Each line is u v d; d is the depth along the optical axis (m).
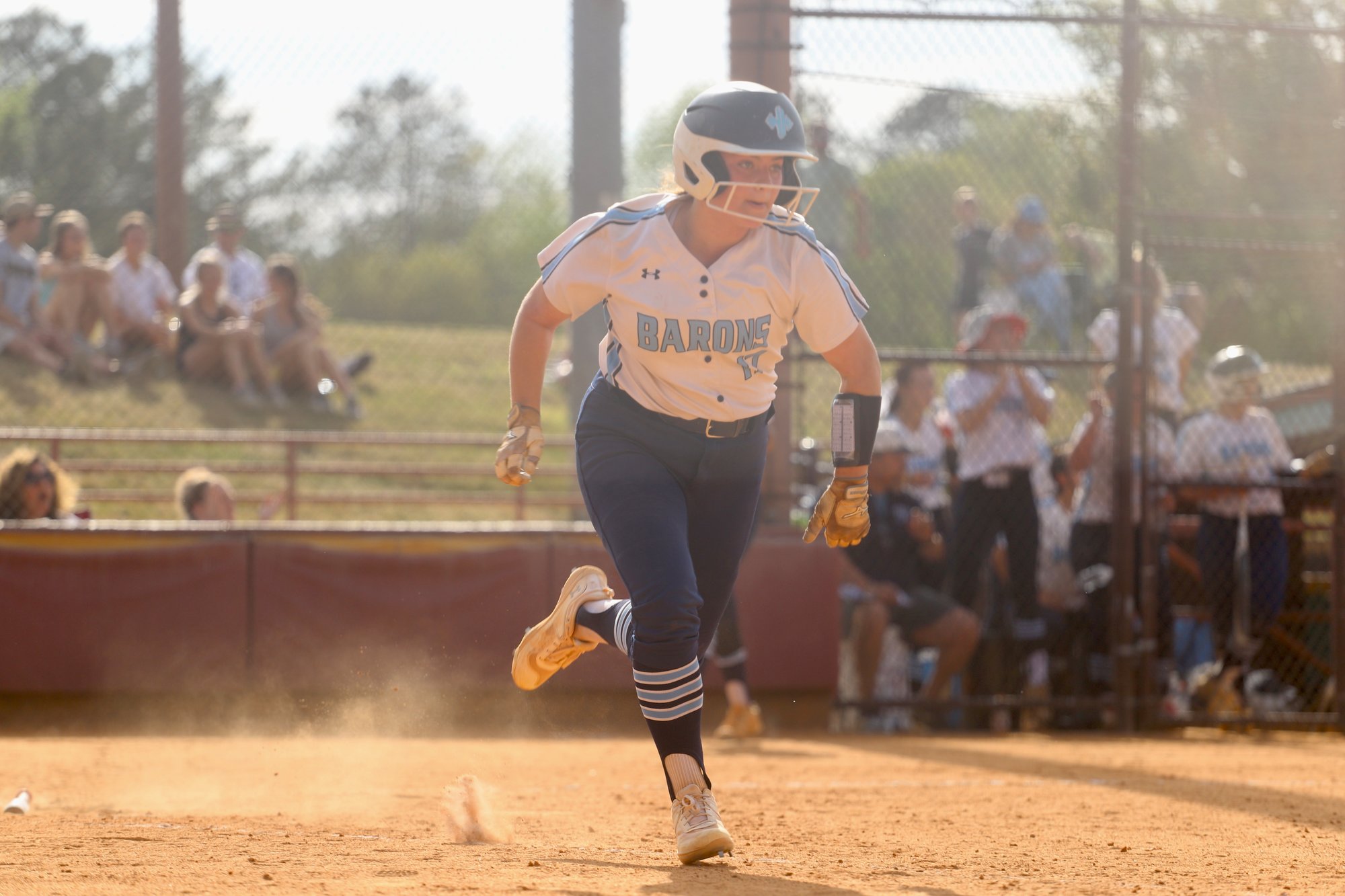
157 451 28.47
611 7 26.78
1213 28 20.69
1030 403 21.55
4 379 27.66
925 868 8.53
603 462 8.61
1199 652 23.73
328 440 26.94
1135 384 21.14
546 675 9.85
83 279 28.36
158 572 19.70
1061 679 22.31
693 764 8.52
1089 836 10.36
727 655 19.23
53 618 19.48
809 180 23.56
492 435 33.22
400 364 35.97
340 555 19.94
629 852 9.09
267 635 19.77
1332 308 21.81
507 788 13.55
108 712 19.64
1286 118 23.12
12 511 20.58
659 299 8.35
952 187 27.09
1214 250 21.20
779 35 20.27
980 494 21.47
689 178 8.23
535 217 37.69
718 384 8.53
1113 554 20.92
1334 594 21.53
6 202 27.81
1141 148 20.92
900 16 20.42
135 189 29.06
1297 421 23.95
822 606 20.61
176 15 26.47
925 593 21.20
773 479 20.77
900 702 20.50
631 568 8.30
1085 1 21.98
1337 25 22.33
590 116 26.83
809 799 12.83
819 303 8.62
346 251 37.75
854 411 9.00
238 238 31.66
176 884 7.32
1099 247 25.33
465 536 20.16
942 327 27.38
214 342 30.02
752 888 7.46
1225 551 21.75
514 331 8.84
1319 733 21.33
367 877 7.66
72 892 7.03
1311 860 9.12
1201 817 11.62
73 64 26.67
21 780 13.45
